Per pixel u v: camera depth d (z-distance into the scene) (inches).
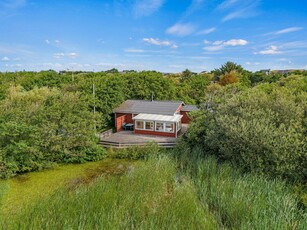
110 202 259.6
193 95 1390.3
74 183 446.6
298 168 357.1
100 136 708.0
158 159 475.5
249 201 286.2
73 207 246.7
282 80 1182.9
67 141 556.4
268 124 407.2
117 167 532.4
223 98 575.5
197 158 487.8
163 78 1216.8
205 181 373.1
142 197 279.6
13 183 451.5
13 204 358.3
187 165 466.9
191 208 259.1
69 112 575.5
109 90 876.6
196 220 235.1
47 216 225.9
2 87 1091.3
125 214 239.5
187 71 2003.0
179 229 219.9
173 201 270.4
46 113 547.8
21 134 506.3
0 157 462.3
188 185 347.3
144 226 218.8
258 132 385.1
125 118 858.1
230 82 1574.8
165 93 1154.7
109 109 850.1
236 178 370.3
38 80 1277.1
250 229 229.3
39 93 927.0
